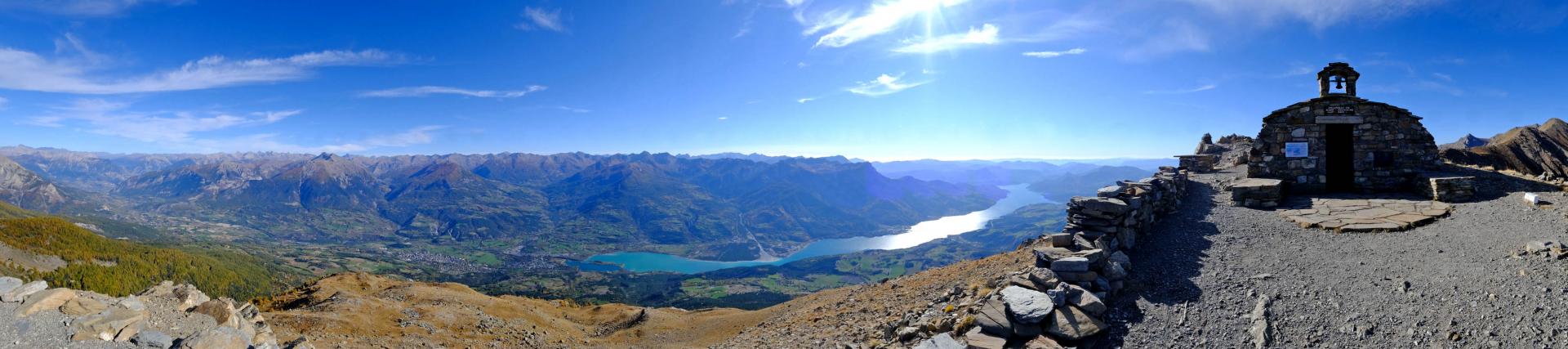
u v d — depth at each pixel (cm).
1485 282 1214
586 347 2589
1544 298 1088
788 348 1589
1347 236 1733
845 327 1633
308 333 2045
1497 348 973
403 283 3594
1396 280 1296
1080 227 1647
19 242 10694
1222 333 1136
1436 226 1797
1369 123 2788
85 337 938
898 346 1255
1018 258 1744
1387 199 2358
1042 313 1103
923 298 1684
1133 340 1130
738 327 2545
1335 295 1250
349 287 3303
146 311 1097
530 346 2492
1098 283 1294
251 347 1087
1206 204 2395
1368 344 1048
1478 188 2342
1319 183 2780
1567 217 1692
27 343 876
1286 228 1883
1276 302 1241
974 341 1078
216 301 1219
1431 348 1006
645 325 3123
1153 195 2058
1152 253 1666
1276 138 2864
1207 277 1426
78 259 11250
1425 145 2741
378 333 2231
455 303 3088
